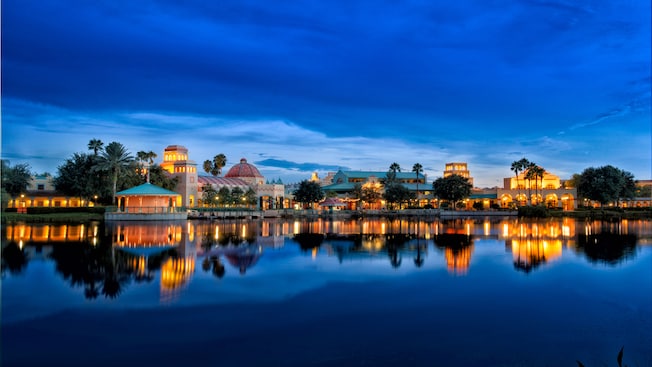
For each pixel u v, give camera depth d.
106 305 18.41
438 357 13.66
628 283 24.19
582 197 158.75
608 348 14.73
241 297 20.14
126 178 95.62
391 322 16.86
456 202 148.88
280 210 118.38
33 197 112.75
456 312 18.28
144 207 83.12
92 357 13.19
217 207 118.69
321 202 138.62
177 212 82.81
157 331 15.43
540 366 13.24
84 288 21.30
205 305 18.72
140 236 47.03
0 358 13.01
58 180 94.75
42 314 17.09
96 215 82.62
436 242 44.91
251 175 151.88
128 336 14.91
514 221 92.12
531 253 36.06
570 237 51.59
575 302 20.08
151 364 12.78
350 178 188.50
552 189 153.62
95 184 93.62
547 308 19.03
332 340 14.88
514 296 21.02
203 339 14.77
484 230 63.09
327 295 20.75
